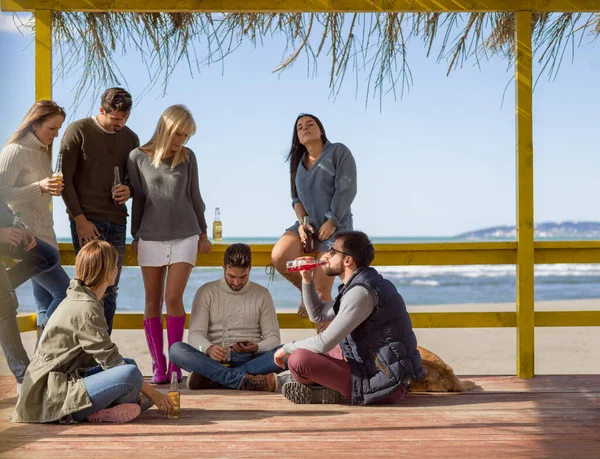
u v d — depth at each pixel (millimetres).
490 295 24984
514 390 4348
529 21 4777
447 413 3699
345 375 3908
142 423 3492
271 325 4648
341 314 3824
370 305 3840
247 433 3287
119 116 4504
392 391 3846
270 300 4695
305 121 4785
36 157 4105
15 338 3805
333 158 4766
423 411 3750
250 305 4656
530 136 4844
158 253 4551
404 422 3496
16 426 3420
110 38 5266
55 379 3447
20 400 3477
